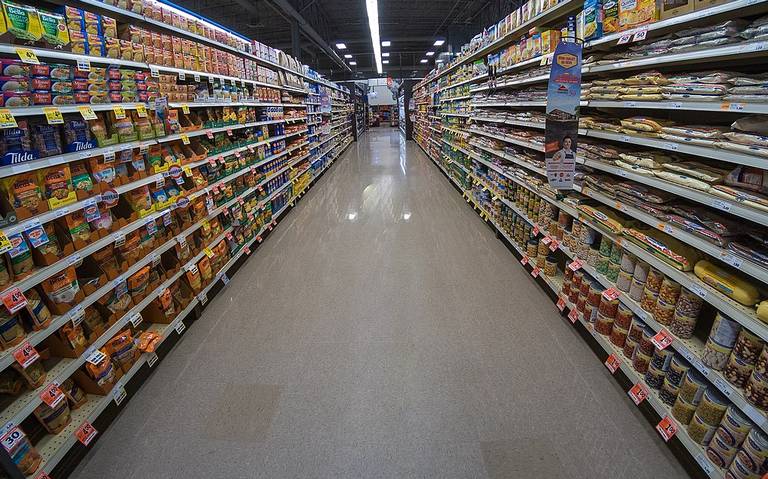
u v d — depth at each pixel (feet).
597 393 6.91
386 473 5.54
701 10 5.03
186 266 9.39
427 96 41.29
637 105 6.47
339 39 58.70
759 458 4.32
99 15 7.26
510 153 13.89
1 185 5.21
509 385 7.16
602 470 5.48
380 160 40.47
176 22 10.03
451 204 20.81
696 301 5.51
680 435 5.39
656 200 6.40
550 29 10.73
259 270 12.69
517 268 12.32
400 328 9.12
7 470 4.65
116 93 7.40
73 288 6.02
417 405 6.75
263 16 45.16
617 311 7.20
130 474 5.66
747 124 4.75
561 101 6.94
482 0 40.29
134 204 7.80
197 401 7.02
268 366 7.92
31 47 5.68
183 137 9.65
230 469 5.69
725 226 5.14
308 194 24.31
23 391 5.40
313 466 5.69
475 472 5.51
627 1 6.49
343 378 7.50
